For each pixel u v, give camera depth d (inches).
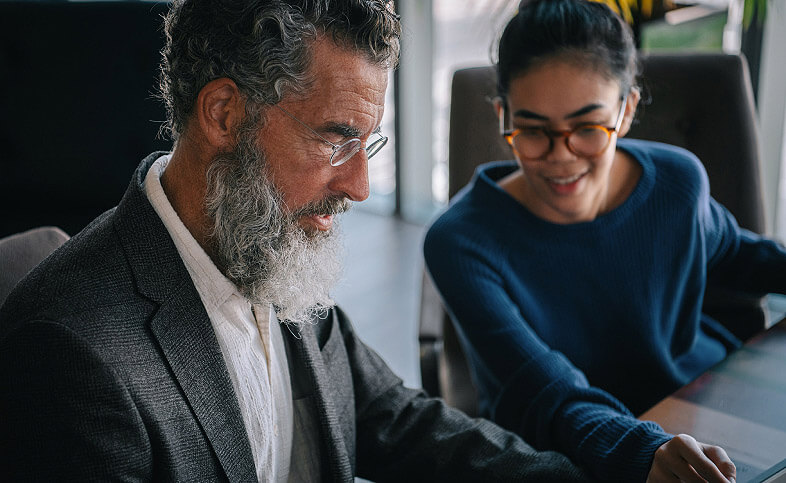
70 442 27.8
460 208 50.1
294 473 38.7
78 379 27.6
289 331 37.5
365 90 30.5
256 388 34.4
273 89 29.7
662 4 72.7
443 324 59.8
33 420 27.7
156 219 31.4
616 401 40.8
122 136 76.1
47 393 27.5
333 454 36.6
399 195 136.9
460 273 47.3
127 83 74.7
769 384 40.8
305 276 33.1
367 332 102.0
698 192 49.6
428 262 49.2
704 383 41.3
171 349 30.4
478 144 60.1
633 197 48.3
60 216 78.8
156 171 33.2
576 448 37.5
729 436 36.4
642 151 50.4
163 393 29.9
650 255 48.3
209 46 29.8
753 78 93.0
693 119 61.3
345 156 31.4
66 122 75.8
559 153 43.8
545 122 43.6
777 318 73.5
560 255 47.9
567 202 45.4
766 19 89.9
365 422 41.4
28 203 79.0
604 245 47.8
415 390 43.4
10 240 37.7
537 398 41.5
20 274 37.1
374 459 40.9
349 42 29.8
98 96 75.0
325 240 34.0
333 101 30.1
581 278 48.3
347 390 39.7
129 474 28.7
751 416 38.0
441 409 41.5
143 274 30.6
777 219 102.5
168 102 32.4
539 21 42.3
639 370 49.9
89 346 27.8
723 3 88.3
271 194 31.4
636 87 46.5
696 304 51.3
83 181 77.5
